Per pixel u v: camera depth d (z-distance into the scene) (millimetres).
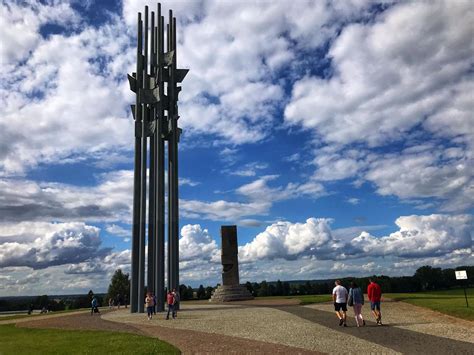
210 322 24016
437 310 24719
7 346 17891
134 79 41844
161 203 39531
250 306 35906
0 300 89125
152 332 20547
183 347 15680
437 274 71062
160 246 38688
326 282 72688
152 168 40875
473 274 73000
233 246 49281
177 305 31047
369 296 20625
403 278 68625
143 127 40969
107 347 15930
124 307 53062
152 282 38906
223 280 48500
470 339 16031
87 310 46844
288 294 69375
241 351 14578
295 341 16375
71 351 15547
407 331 18125
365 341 15953
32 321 31391
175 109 43250
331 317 24203
